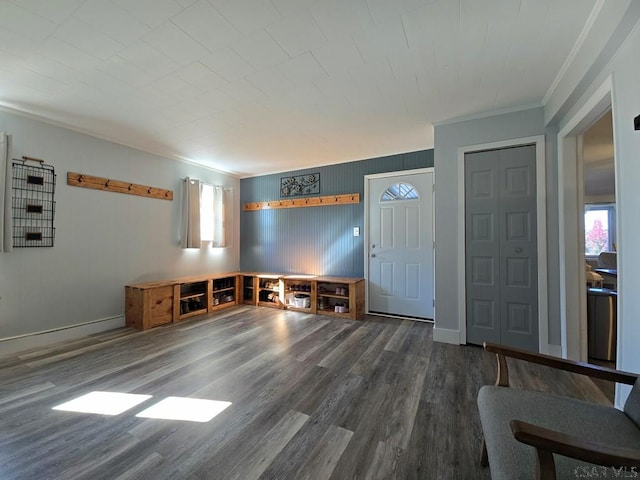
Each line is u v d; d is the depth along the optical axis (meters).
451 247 2.96
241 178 5.46
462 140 2.90
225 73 2.13
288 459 1.40
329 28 1.67
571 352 2.43
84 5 1.50
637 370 1.44
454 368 2.39
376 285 4.16
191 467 1.35
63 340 3.05
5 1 1.46
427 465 1.36
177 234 4.27
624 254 1.52
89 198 3.29
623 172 1.51
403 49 1.87
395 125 3.07
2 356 2.62
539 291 2.60
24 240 2.79
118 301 3.55
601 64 1.63
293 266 4.88
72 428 1.63
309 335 3.25
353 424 1.67
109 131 3.23
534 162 2.64
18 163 2.76
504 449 0.95
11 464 1.36
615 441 0.99
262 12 1.55
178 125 3.06
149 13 1.55
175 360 2.57
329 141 3.55
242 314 4.21
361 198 4.29
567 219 2.45
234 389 2.06
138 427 1.64
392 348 2.84
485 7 1.52
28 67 2.04
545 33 1.71
